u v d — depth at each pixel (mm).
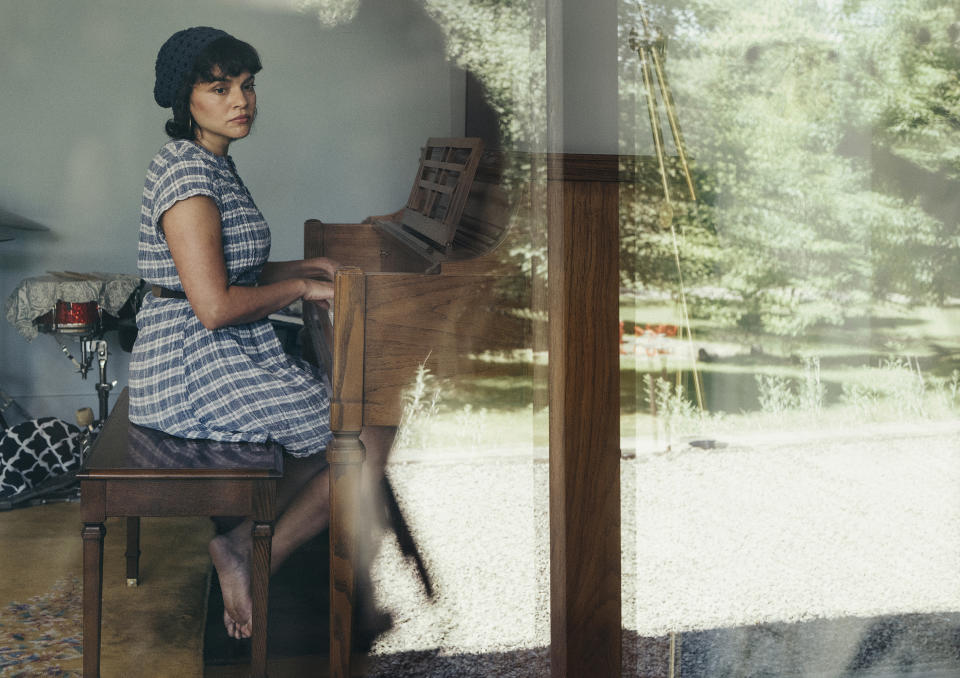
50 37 3342
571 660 1524
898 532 1693
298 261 2324
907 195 1706
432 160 2510
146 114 3439
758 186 1627
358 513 1562
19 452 2625
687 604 1598
